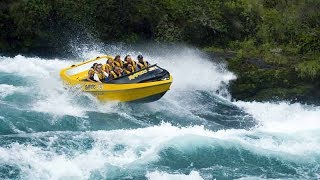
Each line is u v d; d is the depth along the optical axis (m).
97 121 15.82
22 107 15.88
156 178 12.84
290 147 15.20
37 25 22.09
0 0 22.12
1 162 12.70
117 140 14.47
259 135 15.99
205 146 14.57
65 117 15.68
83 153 13.57
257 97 19.73
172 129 15.49
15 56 21.06
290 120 18.14
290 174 13.78
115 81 16.59
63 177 12.46
